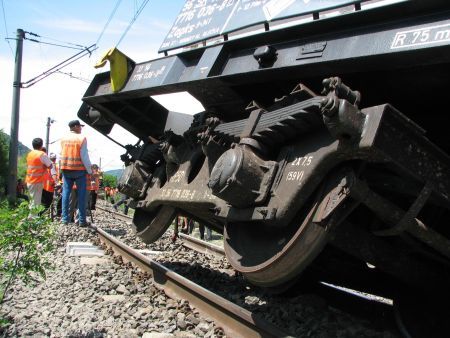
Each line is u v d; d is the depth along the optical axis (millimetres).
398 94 4703
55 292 6016
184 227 14789
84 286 6293
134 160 8539
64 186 12203
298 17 4570
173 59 6375
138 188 7996
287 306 5508
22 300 5672
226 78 5188
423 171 3678
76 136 12000
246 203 4602
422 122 4879
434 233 4012
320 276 6043
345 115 3477
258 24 5008
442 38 3299
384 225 4641
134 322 4859
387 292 5488
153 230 7785
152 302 5648
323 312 5270
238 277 7516
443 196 3812
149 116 8469
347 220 4707
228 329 4727
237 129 5305
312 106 4051
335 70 4145
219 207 5199
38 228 4887
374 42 3758
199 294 5363
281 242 4629
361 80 4703
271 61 4688
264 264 4516
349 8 4266
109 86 7805
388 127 3508
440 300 4965
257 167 4559
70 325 4824
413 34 3500
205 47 5699
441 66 4039
